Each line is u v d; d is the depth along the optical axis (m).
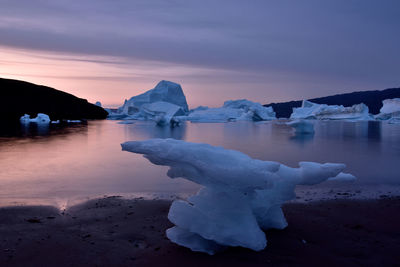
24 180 7.30
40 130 24.97
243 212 3.18
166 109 55.44
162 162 3.25
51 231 3.62
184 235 3.19
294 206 4.79
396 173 8.00
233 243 3.05
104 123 39.94
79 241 3.32
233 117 58.31
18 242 3.27
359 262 2.88
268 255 3.00
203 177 3.15
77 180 7.32
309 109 62.28
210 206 3.14
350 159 10.91
